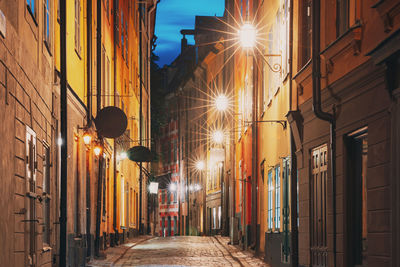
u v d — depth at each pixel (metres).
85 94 19.19
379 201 8.59
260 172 21.11
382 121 8.58
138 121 40.38
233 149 30.80
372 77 8.88
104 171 23.42
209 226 47.09
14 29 8.39
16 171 8.56
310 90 12.55
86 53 19.38
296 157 14.52
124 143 31.00
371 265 8.83
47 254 12.03
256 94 21.83
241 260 20.22
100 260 20.00
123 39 32.19
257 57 21.73
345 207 10.35
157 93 58.22
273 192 17.89
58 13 14.52
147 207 46.12
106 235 24.56
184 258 21.67
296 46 13.96
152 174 49.72
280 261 16.33
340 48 10.22
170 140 67.69
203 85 49.94
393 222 7.92
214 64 44.81
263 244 20.12
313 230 12.75
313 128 12.52
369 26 9.05
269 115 18.92
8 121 7.91
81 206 17.72
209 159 46.47
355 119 9.77
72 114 16.36
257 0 21.77
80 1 18.38
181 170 61.59
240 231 27.27
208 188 47.06
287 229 15.37
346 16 10.42
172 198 67.12
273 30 18.05
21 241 8.94
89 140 17.39
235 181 30.47
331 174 11.04
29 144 9.89
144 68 44.81
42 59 11.66
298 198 13.87
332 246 10.89
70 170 15.82
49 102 12.51
